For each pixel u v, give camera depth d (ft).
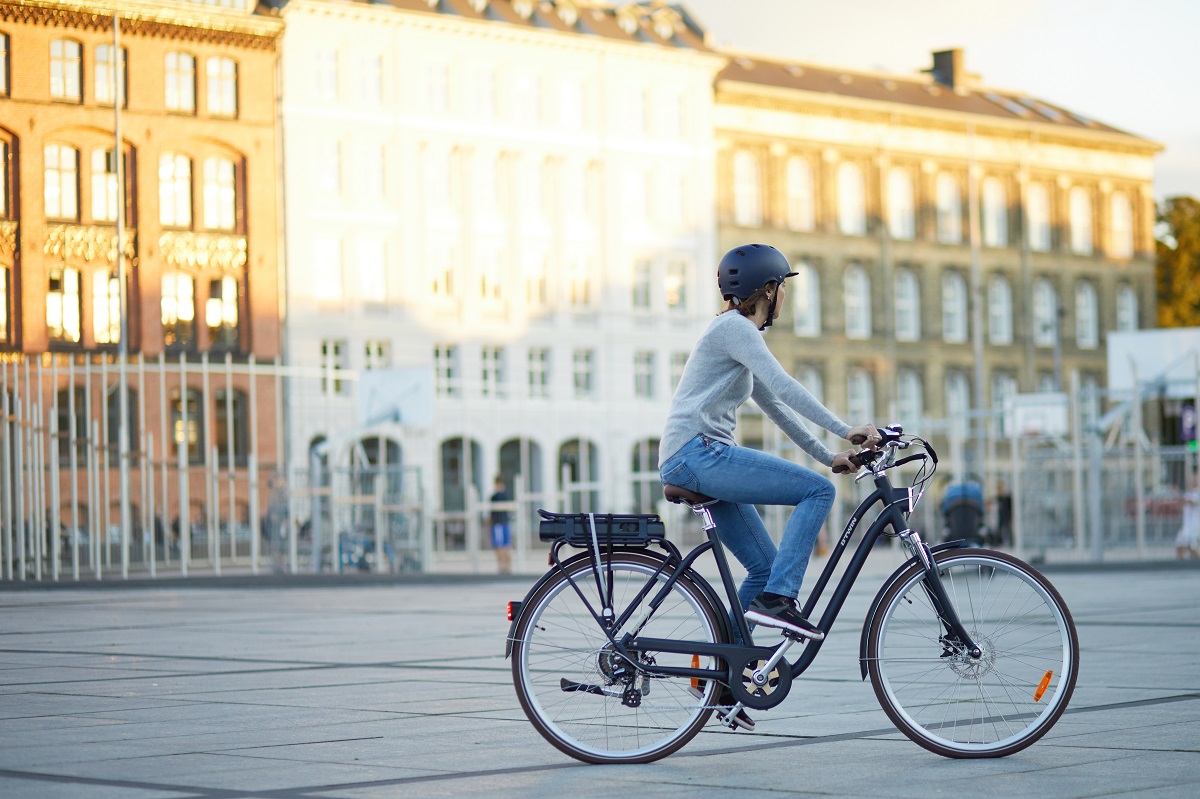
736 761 21.11
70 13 168.96
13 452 84.53
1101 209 248.73
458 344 191.31
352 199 184.03
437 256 190.49
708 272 209.87
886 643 21.45
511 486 197.26
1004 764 20.53
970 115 233.14
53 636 46.24
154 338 171.12
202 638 44.83
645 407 205.16
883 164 225.56
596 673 21.21
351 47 184.03
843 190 223.71
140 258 171.32
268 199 178.19
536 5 202.80
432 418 106.83
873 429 20.88
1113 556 105.70
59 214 169.78
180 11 172.86
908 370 228.43
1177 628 43.29
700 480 21.48
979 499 85.25
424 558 96.84
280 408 176.86
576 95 201.26
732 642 21.31
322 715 26.21
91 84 170.81
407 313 187.01
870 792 18.52
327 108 181.98
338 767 20.70
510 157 195.21
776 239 216.13
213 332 175.22
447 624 50.16
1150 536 110.22
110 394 167.22
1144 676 31.09
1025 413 112.27
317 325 180.55
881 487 21.74
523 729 24.38
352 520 94.89
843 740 22.98
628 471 203.41
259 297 177.06
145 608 62.59
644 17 211.41
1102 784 18.89
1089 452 104.06
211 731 24.31
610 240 202.90
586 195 202.08
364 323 183.93
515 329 195.31
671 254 207.51
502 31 193.06
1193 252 264.72
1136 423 96.78
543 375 198.59
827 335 220.23
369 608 61.00
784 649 21.21
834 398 220.64
